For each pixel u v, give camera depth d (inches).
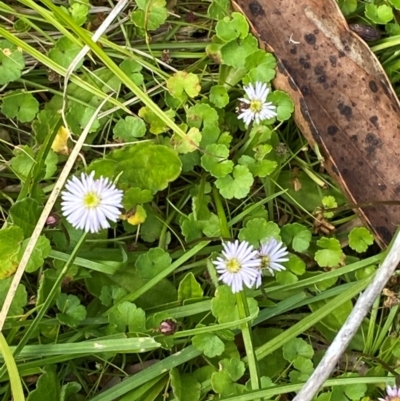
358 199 6.7
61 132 6.6
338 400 6.4
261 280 6.4
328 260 6.7
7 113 6.7
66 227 6.6
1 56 6.7
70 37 6.3
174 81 6.8
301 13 6.8
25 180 6.4
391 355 6.7
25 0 6.3
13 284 5.6
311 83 6.8
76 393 6.4
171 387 6.4
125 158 6.5
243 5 6.8
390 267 5.7
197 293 6.5
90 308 6.6
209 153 6.7
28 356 5.9
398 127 6.6
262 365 6.6
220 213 6.7
